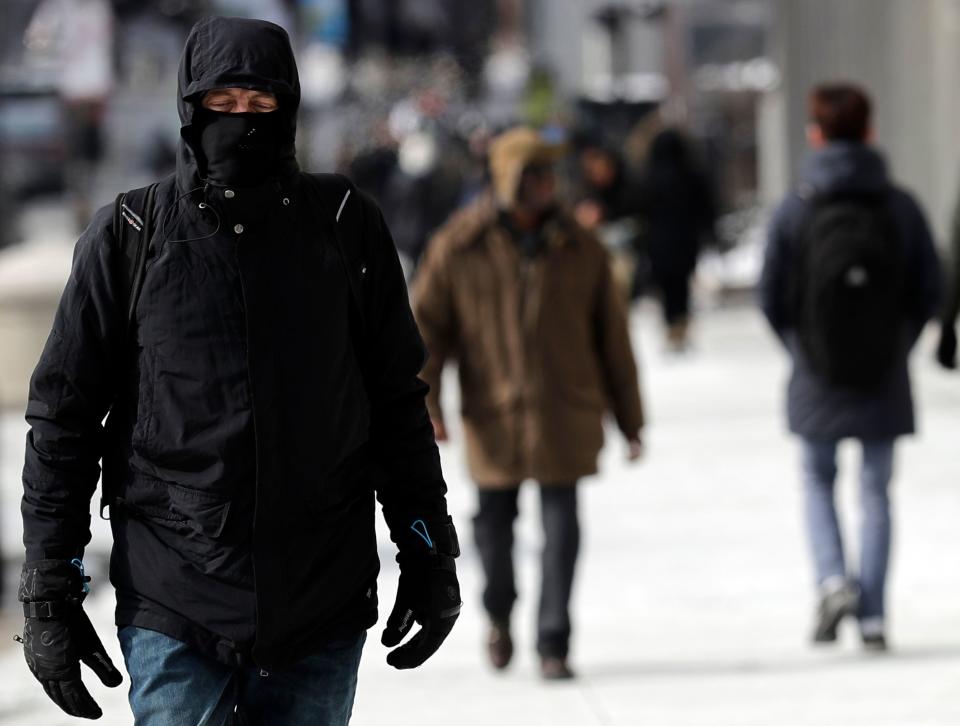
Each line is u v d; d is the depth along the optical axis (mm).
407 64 173625
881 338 24016
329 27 167500
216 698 12133
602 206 62688
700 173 58938
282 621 12047
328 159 135250
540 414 23375
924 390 48719
